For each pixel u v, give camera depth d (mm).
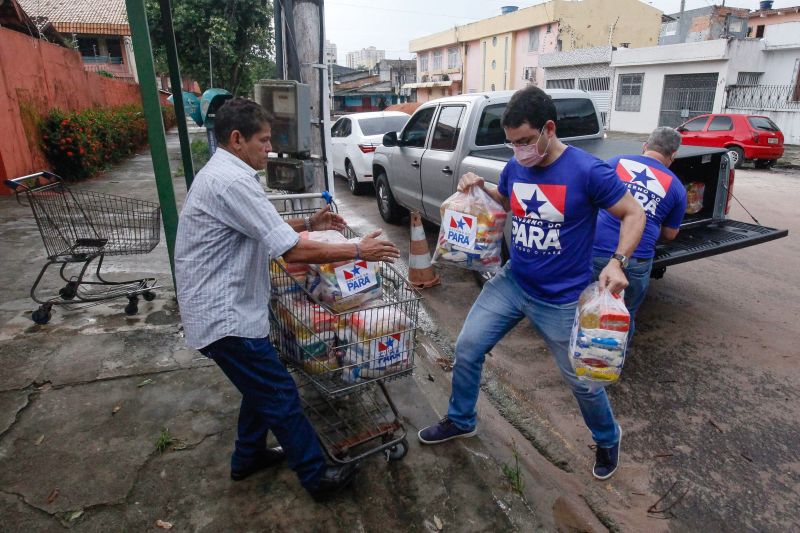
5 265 5656
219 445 2922
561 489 2809
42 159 10648
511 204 2619
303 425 2406
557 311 2584
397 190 7535
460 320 4902
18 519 2412
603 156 4934
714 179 4840
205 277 2166
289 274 2590
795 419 3361
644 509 2691
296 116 3945
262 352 2273
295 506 2533
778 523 2598
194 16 16969
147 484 2641
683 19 30359
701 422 3352
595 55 27297
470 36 40375
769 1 30250
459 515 2521
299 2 4352
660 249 4418
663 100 24250
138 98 23656
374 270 2615
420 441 2996
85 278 5270
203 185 2127
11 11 13539
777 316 4766
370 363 2623
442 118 6297
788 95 20875
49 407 3205
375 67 60312
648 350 4215
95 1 27219
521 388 3779
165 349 3885
